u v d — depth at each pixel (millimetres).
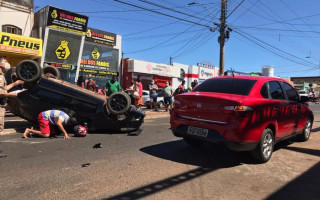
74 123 6781
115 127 6996
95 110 6828
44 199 2996
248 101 4332
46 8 16641
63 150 5145
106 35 21641
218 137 4312
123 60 24359
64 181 3555
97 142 5961
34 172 3861
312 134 7957
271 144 4863
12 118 9625
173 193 3299
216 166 4484
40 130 6555
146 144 5965
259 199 3223
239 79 5148
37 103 6656
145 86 25875
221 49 18406
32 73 6559
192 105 4758
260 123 4434
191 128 4703
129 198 3105
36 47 15922
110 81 9906
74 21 17938
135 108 7348
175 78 31328
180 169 4258
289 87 6008
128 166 4301
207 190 3438
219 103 4375
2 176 3668
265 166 4559
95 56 21078
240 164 4637
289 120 5512
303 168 4492
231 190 3467
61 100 6691
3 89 6227
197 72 34156
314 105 26078
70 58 18344
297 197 3311
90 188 3350
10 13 16469
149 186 3492
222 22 18203
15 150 5035
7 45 14648
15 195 3078
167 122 9953
